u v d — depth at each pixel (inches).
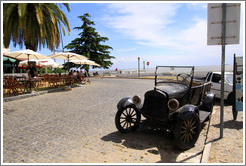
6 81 408.8
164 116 169.5
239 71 210.5
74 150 150.1
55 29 619.2
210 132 183.6
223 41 158.7
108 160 134.8
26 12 550.9
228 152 142.9
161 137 180.5
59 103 335.9
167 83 201.6
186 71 191.8
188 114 148.5
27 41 586.6
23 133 185.0
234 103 214.5
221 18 159.2
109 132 192.1
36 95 420.8
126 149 153.4
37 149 150.5
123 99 192.2
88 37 1606.8
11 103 328.2
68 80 639.8
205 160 131.2
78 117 245.6
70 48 1568.7
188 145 155.1
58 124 215.2
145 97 182.9
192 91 195.2
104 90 527.5
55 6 604.7
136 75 1525.6
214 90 346.6
